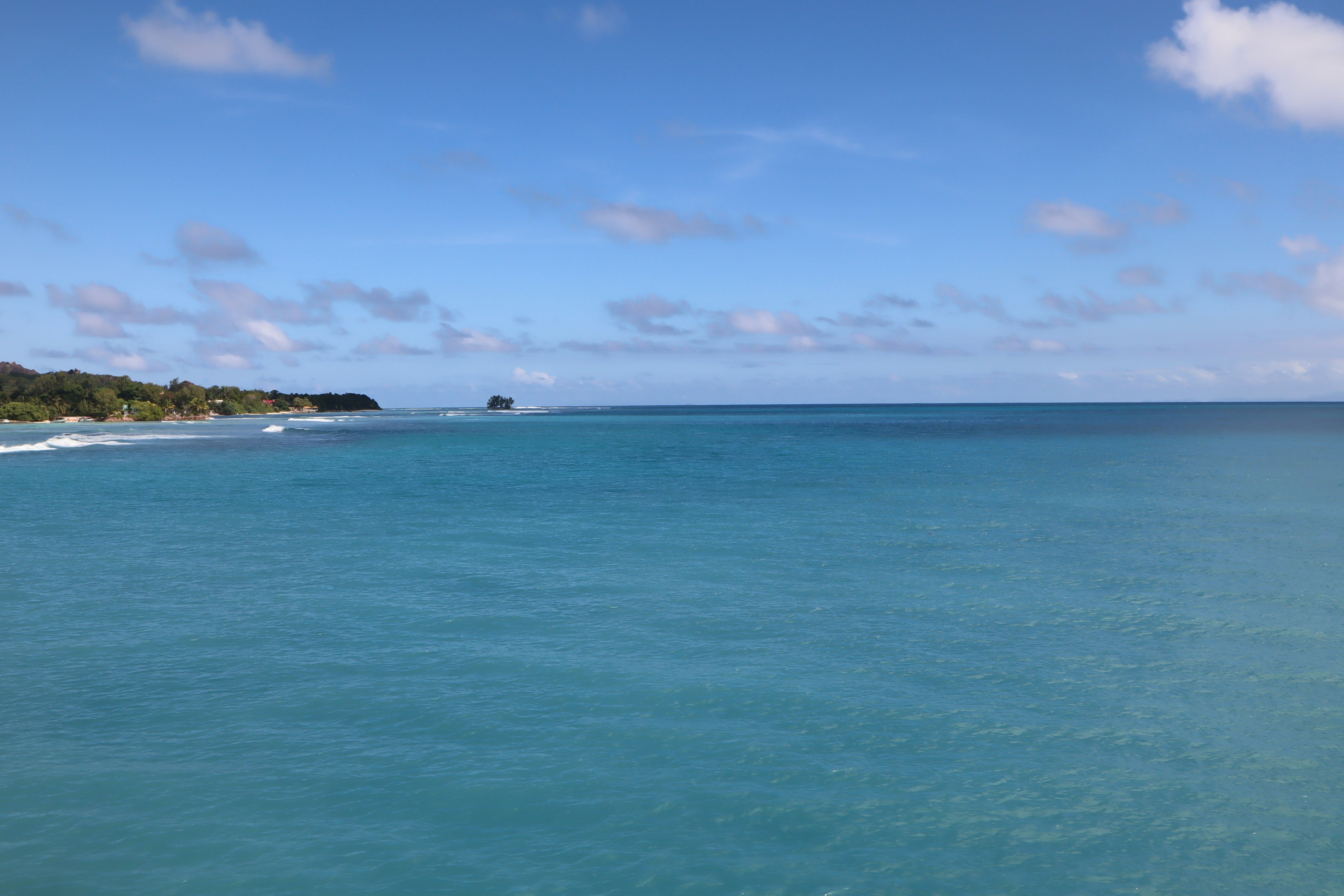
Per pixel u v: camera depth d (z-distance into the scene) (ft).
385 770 41.01
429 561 92.79
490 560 93.45
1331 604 72.84
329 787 39.27
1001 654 59.06
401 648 60.08
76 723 46.39
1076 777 40.68
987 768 41.45
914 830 35.86
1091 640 62.49
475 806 37.60
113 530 115.65
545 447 339.98
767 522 123.34
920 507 139.33
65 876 32.30
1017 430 488.02
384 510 138.31
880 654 58.85
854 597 75.77
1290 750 43.65
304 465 238.48
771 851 34.24
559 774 40.68
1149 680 53.88
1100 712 48.52
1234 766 41.81
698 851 34.17
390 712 48.08
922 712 48.44
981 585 80.43
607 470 223.10
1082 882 32.35
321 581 82.43
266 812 37.01
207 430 522.06
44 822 35.99
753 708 48.78
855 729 45.93
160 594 76.95
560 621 67.36
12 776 40.11
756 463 245.65
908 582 81.76
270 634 63.72
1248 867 33.45
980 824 36.35
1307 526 115.96
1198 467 215.92
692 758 42.32
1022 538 107.45
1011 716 47.85
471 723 46.60
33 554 97.14
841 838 35.24
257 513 134.31
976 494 158.10
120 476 202.59
